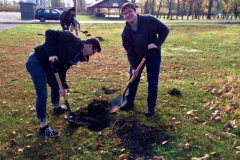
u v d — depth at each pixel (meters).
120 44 13.84
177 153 3.58
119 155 3.55
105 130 4.08
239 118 4.52
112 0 50.88
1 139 3.89
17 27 21.33
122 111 4.74
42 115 3.89
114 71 7.91
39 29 20.66
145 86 6.20
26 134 4.02
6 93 5.80
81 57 3.84
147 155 3.55
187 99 5.41
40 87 3.77
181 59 9.67
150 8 50.62
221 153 3.57
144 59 4.25
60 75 4.01
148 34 4.22
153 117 4.55
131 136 3.81
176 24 26.50
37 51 3.73
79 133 4.00
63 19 11.80
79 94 5.70
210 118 4.60
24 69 8.03
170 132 4.05
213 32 18.83
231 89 5.86
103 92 5.88
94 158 3.48
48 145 3.73
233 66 8.45
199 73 7.62
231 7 40.62
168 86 6.20
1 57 9.75
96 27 23.95
